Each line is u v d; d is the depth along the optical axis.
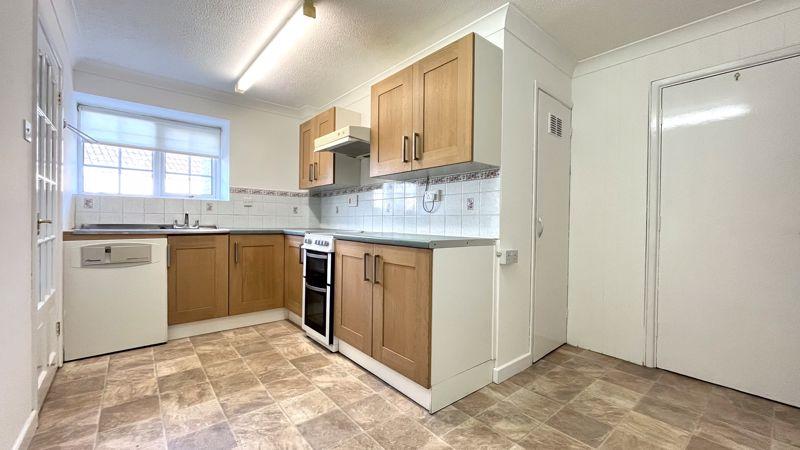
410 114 2.16
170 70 2.90
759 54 1.88
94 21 2.18
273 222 3.79
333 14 2.07
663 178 2.22
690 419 1.66
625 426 1.60
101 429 1.52
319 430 1.54
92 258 2.29
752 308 1.91
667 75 2.21
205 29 2.28
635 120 2.35
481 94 1.89
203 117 3.39
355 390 1.91
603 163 2.50
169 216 3.19
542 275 2.41
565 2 1.91
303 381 2.01
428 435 1.52
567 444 1.46
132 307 2.45
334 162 3.15
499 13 2.01
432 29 2.23
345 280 2.30
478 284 1.95
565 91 2.59
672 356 2.19
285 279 3.24
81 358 2.27
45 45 1.75
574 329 2.67
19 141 1.27
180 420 1.60
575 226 2.66
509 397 1.87
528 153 2.25
